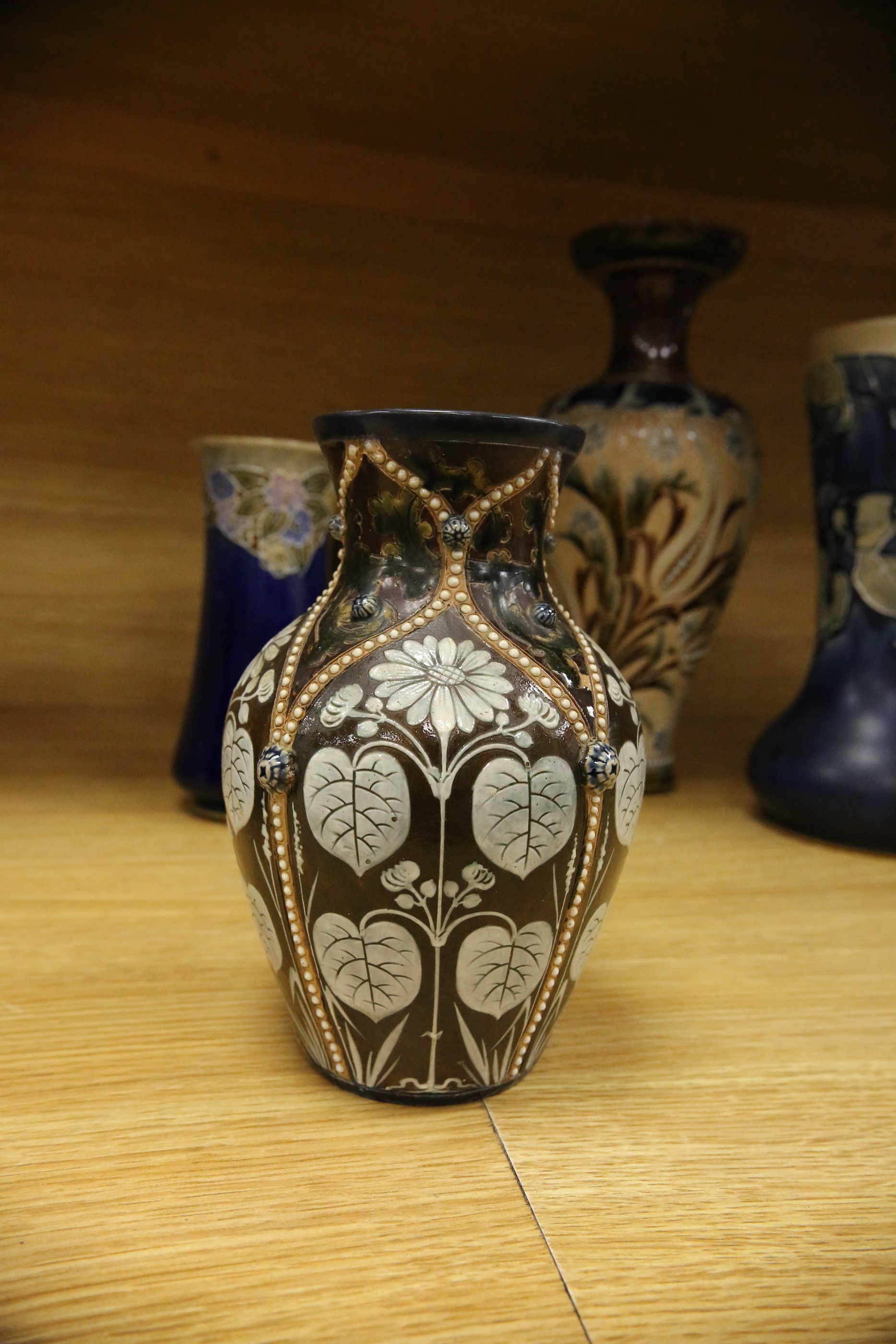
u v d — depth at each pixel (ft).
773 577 3.07
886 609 2.27
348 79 2.55
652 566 2.44
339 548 1.68
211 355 2.65
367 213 2.65
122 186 2.52
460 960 1.42
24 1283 1.24
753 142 2.77
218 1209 1.34
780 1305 1.26
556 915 1.45
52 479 2.63
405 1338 1.21
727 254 2.40
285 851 1.42
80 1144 1.42
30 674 2.72
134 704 2.78
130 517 2.69
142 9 2.42
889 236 2.94
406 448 1.43
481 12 2.53
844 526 2.29
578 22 2.58
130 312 2.59
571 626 1.52
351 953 1.43
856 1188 1.41
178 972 1.75
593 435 2.42
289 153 2.59
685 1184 1.40
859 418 2.24
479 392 2.80
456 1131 1.47
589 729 1.43
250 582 2.18
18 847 2.10
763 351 2.94
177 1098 1.49
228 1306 1.23
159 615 2.76
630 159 2.74
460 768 1.37
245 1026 1.64
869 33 2.70
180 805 2.31
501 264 2.75
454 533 1.42
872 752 2.23
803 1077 1.59
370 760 1.37
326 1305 1.24
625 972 1.82
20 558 2.65
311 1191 1.37
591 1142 1.46
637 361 2.47
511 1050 1.51
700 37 2.63
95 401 2.61
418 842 1.37
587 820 1.43
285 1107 1.49
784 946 1.91
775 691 3.14
